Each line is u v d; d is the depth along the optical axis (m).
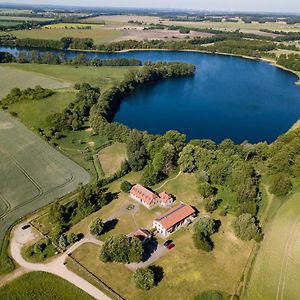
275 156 134.12
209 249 96.81
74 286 85.00
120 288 84.94
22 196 121.50
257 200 118.88
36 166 142.62
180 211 109.00
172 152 135.25
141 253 91.44
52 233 99.38
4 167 140.25
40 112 199.75
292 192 122.31
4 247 97.00
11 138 167.62
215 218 112.06
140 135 157.00
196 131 194.25
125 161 138.62
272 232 103.94
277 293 82.88
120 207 115.62
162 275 88.94
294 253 94.94
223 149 149.38
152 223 108.00
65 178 134.38
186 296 83.38
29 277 87.56
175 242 100.62
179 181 132.25
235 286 86.25
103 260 91.19
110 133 170.88
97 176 136.25
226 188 127.00
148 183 128.25
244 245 100.06
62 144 164.50
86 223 107.38
